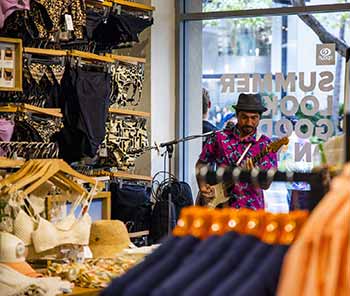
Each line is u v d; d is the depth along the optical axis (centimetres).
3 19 561
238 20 770
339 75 728
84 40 653
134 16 698
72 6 627
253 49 765
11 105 598
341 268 162
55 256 418
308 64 739
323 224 164
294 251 165
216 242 191
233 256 186
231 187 558
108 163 698
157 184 758
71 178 485
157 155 766
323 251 164
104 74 650
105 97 647
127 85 706
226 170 206
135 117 725
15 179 422
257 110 588
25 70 605
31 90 616
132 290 182
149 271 187
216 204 552
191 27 789
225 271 182
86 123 629
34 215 422
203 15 778
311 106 738
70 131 633
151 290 182
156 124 769
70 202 463
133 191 699
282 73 750
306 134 738
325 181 193
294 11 738
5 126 582
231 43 774
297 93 743
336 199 166
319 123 734
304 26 740
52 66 621
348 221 163
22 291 365
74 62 637
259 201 565
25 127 601
